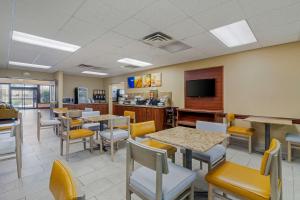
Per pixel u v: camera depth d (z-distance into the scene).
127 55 4.64
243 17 2.52
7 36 3.27
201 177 2.42
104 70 7.13
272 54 3.80
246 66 4.18
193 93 5.19
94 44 3.76
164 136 1.94
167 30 2.99
